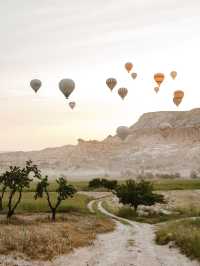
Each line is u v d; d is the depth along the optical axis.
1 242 27.14
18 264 23.34
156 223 64.81
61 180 57.31
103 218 63.47
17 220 48.75
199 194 133.12
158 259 27.28
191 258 26.86
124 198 79.25
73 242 32.09
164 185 180.50
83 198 107.75
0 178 52.25
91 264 25.38
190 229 38.91
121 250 31.50
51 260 25.36
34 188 125.94
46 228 37.28
